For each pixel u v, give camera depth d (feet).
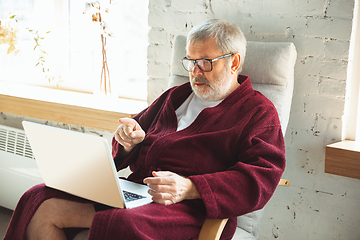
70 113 6.97
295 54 5.25
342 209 5.43
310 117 5.53
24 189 7.55
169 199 3.83
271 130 4.46
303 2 5.38
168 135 4.71
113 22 7.19
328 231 5.59
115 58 7.36
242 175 4.09
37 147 3.94
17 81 9.73
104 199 3.70
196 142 4.50
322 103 5.41
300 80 5.55
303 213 5.76
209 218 3.92
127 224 3.43
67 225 4.00
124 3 7.91
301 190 5.73
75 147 3.61
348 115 5.42
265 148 4.27
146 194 4.23
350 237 5.41
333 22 5.19
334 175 5.43
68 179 3.89
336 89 5.28
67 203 3.99
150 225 3.58
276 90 5.14
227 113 4.64
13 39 7.87
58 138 3.69
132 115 6.25
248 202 3.98
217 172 4.10
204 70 4.64
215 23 4.69
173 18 6.52
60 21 8.77
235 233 4.77
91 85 8.62
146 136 5.03
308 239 5.78
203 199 3.87
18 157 7.52
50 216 3.95
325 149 5.24
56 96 7.86
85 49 8.64
